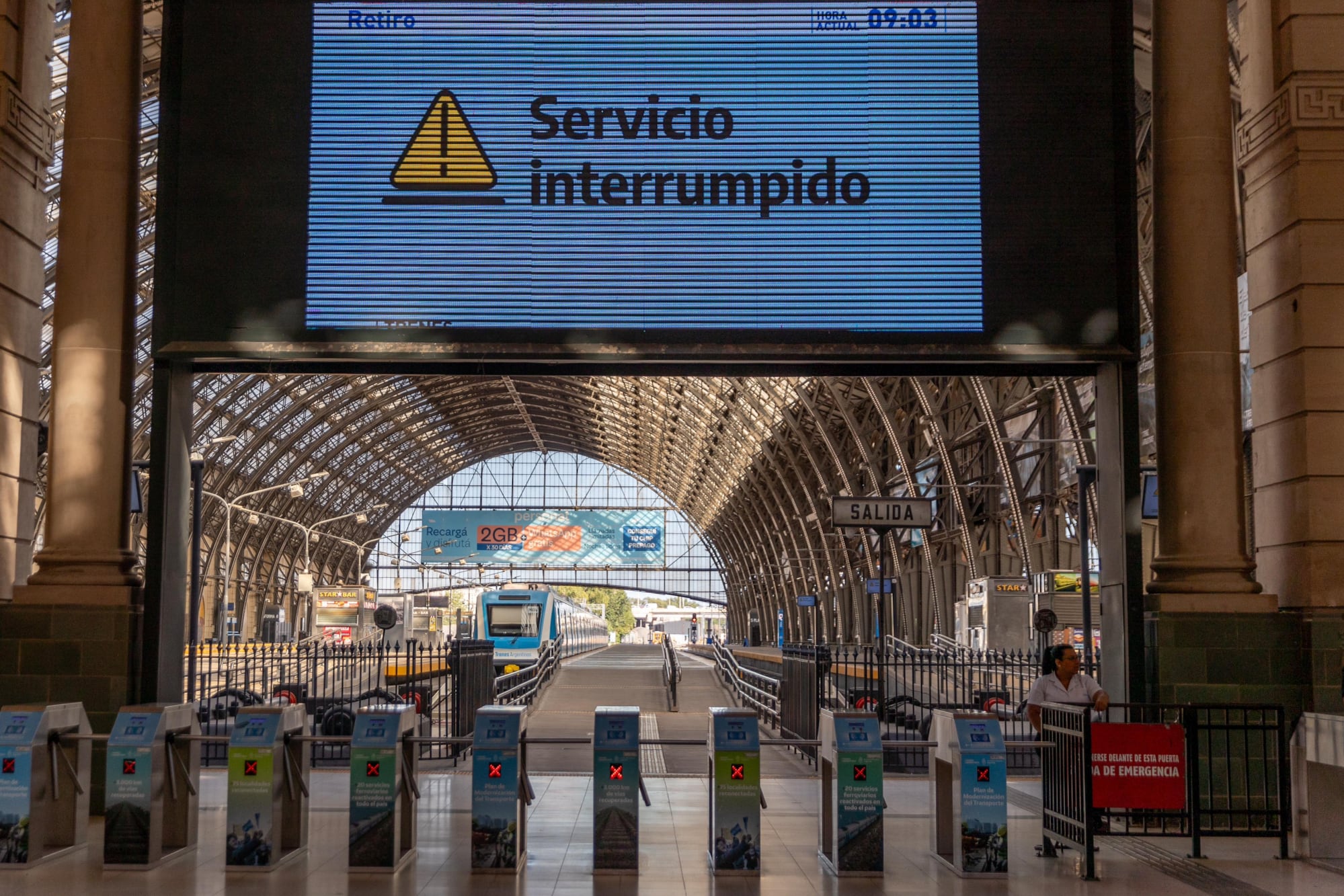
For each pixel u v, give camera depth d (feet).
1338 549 36.60
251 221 39.50
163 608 38.27
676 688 107.34
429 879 28.09
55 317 38.60
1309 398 37.11
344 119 39.99
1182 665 36.37
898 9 40.63
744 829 28.91
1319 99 37.91
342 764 52.37
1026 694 82.12
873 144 40.06
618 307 39.45
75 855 30.76
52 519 37.83
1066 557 112.68
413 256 39.52
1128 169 39.60
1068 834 30.35
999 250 39.47
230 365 40.91
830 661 57.62
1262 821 35.50
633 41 40.63
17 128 39.65
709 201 39.96
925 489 151.64
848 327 39.29
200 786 41.83
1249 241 41.04
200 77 40.01
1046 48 40.24
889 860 31.19
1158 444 38.45
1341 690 35.06
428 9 40.57
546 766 52.80
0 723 29.35
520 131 40.22
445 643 68.49
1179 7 38.96
